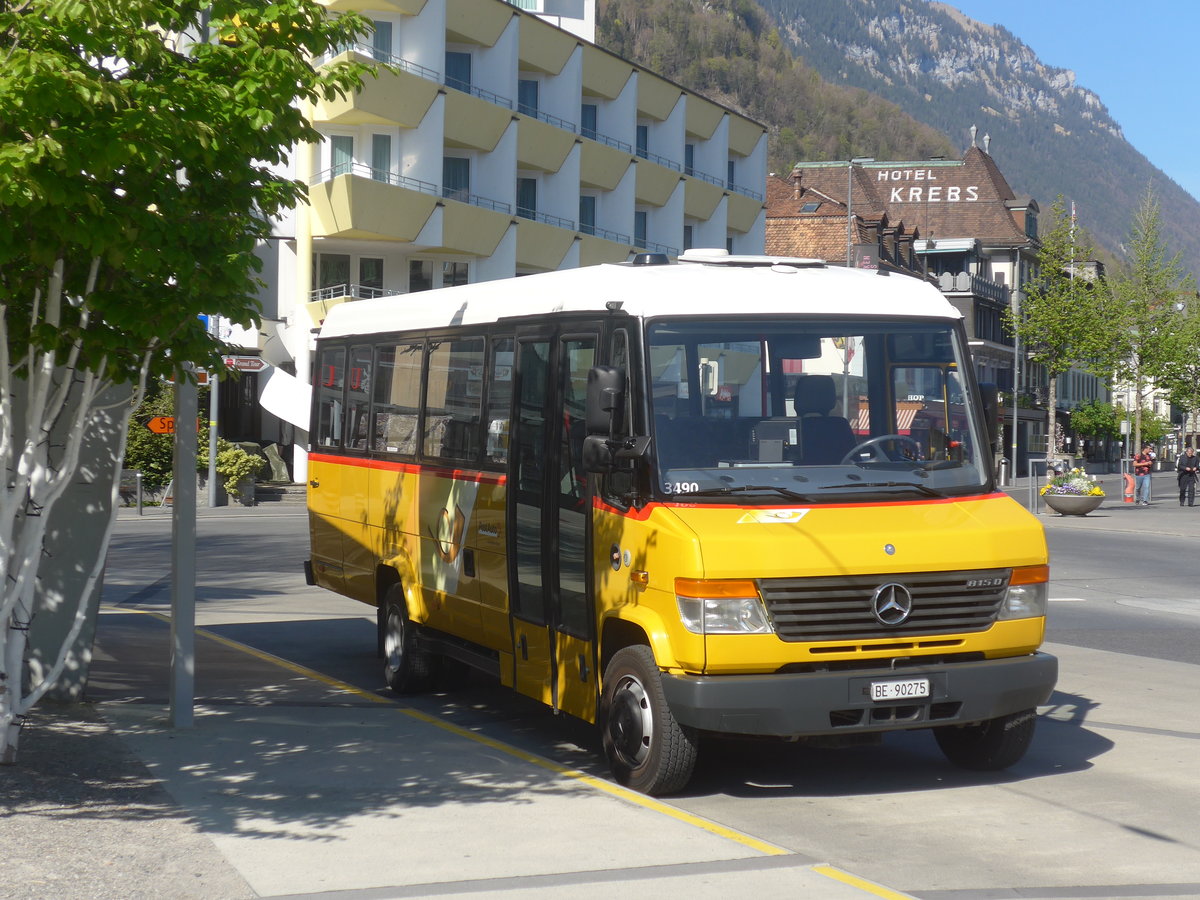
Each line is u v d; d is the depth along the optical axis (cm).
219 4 753
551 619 884
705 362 802
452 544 1038
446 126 4538
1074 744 945
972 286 8475
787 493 779
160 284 746
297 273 4284
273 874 607
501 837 671
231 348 803
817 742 763
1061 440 10462
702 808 772
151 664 1228
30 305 764
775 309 823
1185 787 823
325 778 788
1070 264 6938
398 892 585
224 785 767
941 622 771
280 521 3228
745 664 739
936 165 9825
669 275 829
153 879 598
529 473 916
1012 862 669
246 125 722
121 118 659
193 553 927
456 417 1042
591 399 769
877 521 773
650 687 773
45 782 762
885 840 708
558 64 5141
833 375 820
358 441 1235
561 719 1048
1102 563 2386
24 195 634
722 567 733
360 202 4125
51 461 975
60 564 998
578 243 5150
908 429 830
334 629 1547
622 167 5453
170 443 3759
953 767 879
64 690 1003
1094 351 6756
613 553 806
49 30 662
